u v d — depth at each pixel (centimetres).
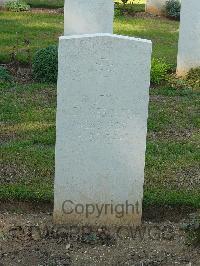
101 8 584
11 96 536
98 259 313
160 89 584
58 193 334
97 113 323
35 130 465
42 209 356
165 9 1039
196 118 507
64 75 318
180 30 623
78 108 322
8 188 365
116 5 1049
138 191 335
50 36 812
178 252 321
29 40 771
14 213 351
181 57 629
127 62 317
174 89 592
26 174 391
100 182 333
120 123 325
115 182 333
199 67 627
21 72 622
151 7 1052
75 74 317
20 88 560
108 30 590
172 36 873
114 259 313
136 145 329
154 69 611
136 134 327
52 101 530
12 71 625
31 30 847
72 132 325
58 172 331
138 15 1032
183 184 388
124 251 320
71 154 328
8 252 315
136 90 321
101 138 326
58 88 320
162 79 614
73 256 314
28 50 660
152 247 324
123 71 318
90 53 315
